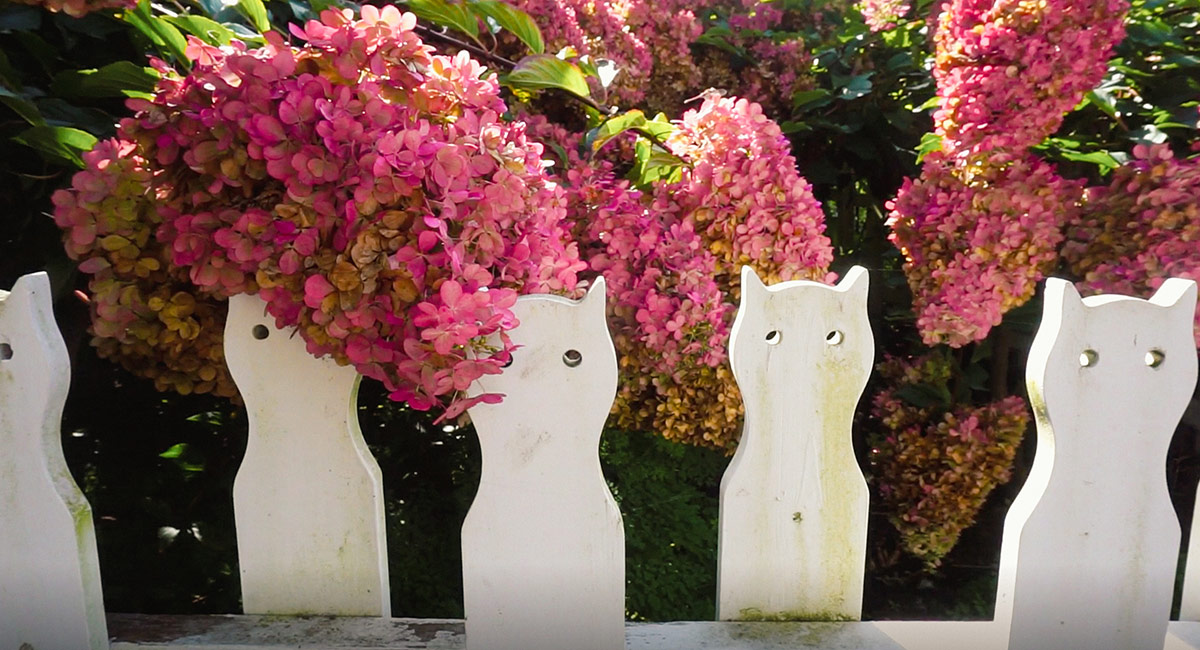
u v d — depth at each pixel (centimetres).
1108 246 162
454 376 103
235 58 105
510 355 110
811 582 127
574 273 124
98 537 172
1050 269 169
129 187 117
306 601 128
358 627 126
